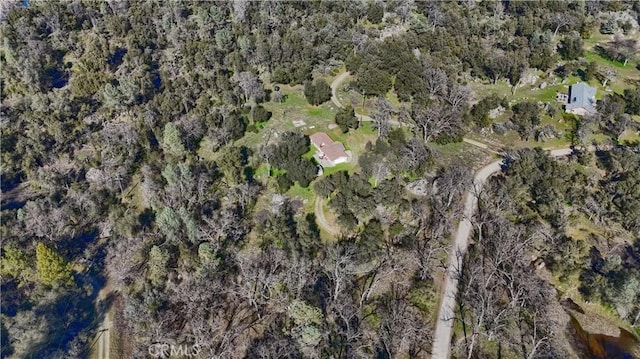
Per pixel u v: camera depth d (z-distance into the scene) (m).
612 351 75.50
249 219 96.50
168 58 138.62
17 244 85.94
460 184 96.25
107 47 134.25
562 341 76.00
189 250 86.38
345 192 95.94
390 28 158.62
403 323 77.00
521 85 139.12
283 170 106.50
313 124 118.31
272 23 153.38
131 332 77.69
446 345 74.81
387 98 129.50
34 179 102.00
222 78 124.62
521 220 94.12
